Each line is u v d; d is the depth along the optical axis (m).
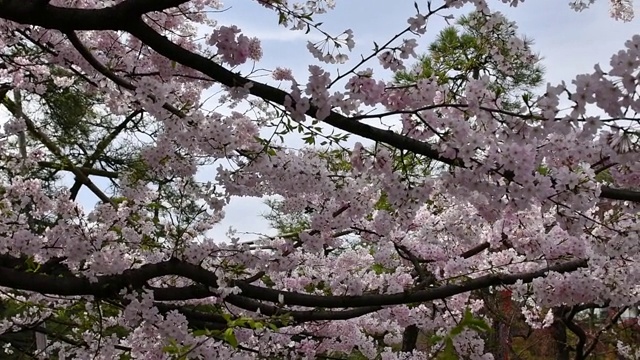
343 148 2.78
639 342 7.98
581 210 2.69
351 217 3.59
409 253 4.16
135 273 3.36
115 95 3.87
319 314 4.04
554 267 3.83
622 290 3.59
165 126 3.03
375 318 5.17
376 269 4.87
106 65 3.71
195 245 3.46
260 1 2.73
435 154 2.58
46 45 3.76
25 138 5.77
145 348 3.46
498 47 3.00
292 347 4.98
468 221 4.19
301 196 3.66
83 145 8.28
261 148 3.21
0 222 3.51
